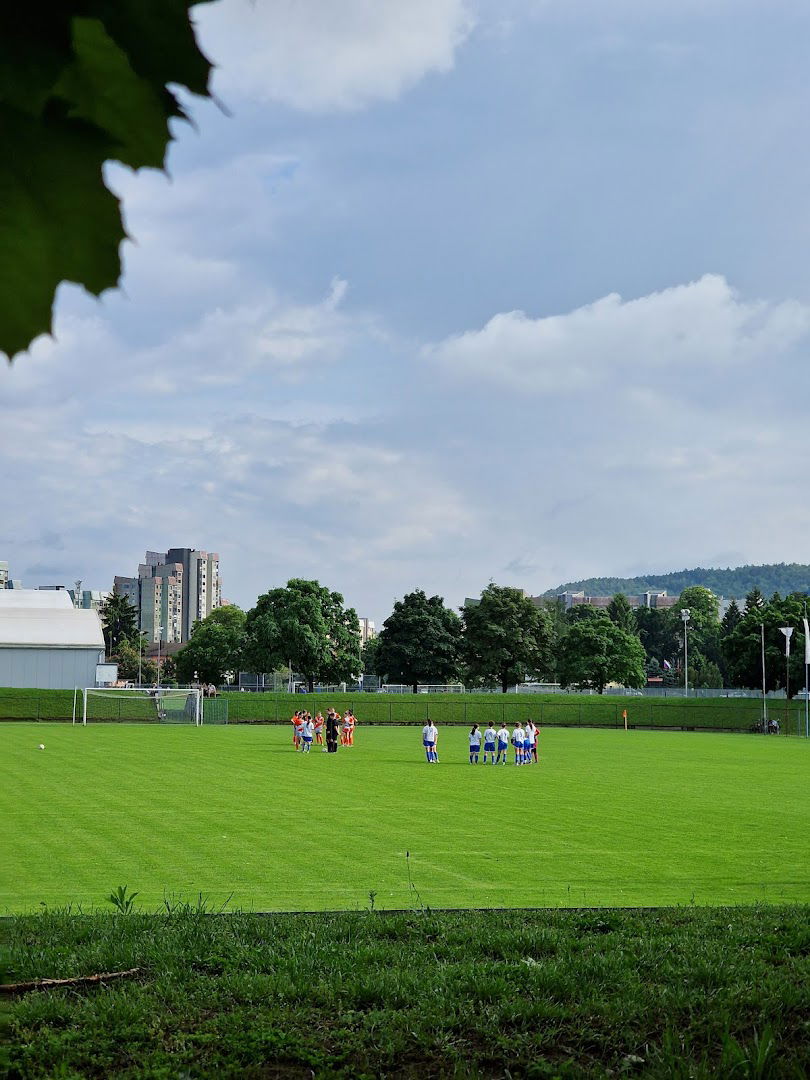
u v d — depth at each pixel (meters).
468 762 46.19
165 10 1.17
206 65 1.19
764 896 15.96
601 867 18.67
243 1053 6.95
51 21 1.17
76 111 1.20
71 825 23.16
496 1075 6.84
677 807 28.67
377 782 35.00
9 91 1.18
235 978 8.49
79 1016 7.51
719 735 77.75
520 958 9.49
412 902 15.24
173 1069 6.68
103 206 1.22
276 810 26.50
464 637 103.81
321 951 9.52
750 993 7.98
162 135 1.22
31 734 60.44
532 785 34.91
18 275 1.22
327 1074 6.61
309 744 51.72
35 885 16.30
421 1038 7.22
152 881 16.72
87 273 1.23
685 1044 6.91
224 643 118.62
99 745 51.59
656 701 90.06
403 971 8.80
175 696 81.19
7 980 2.35
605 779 37.88
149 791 30.53
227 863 18.50
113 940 9.73
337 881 16.95
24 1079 6.52
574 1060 6.91
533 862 19.12
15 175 1.21
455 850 20.45
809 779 38.44
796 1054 6.71
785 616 96.50
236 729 71.62
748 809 28.33
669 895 16.02
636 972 8.82
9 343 1.22
